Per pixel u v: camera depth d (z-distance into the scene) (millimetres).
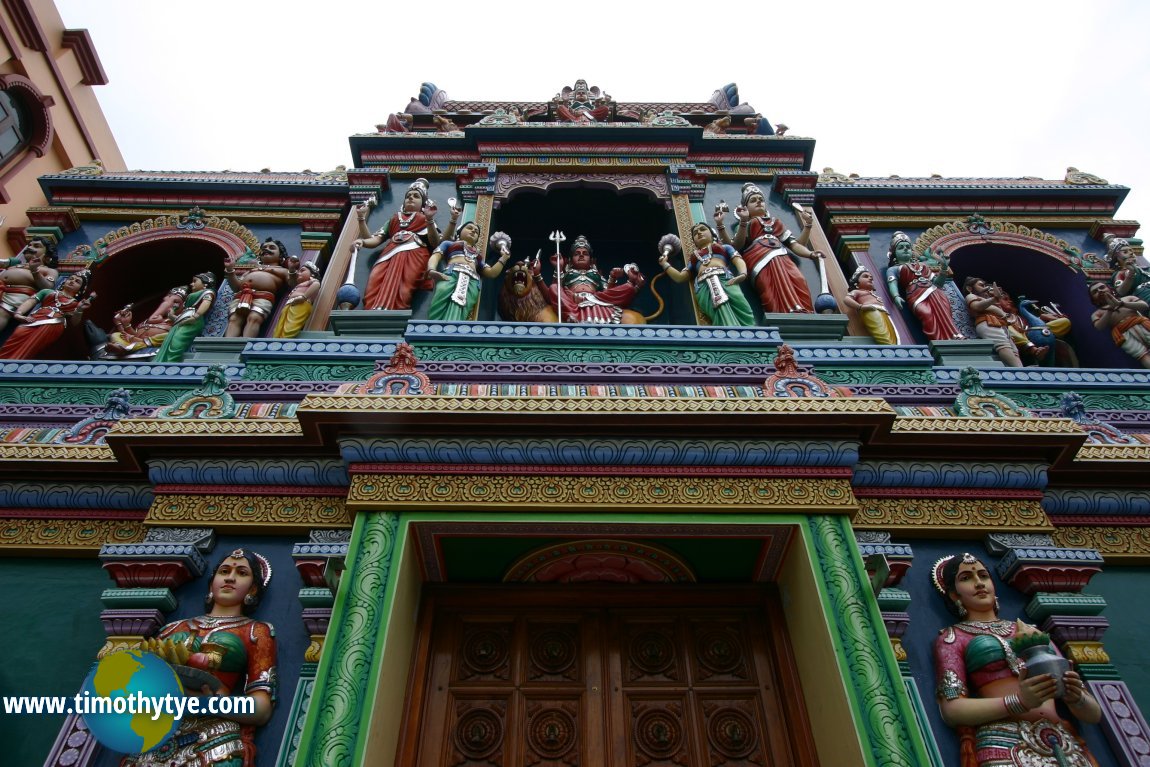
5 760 3996
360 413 4430
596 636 4797
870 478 4941
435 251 7488
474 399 4500
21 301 7547
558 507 4332
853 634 3895
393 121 9953
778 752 4352
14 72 11109
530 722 4500
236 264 7711
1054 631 4434
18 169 10750
